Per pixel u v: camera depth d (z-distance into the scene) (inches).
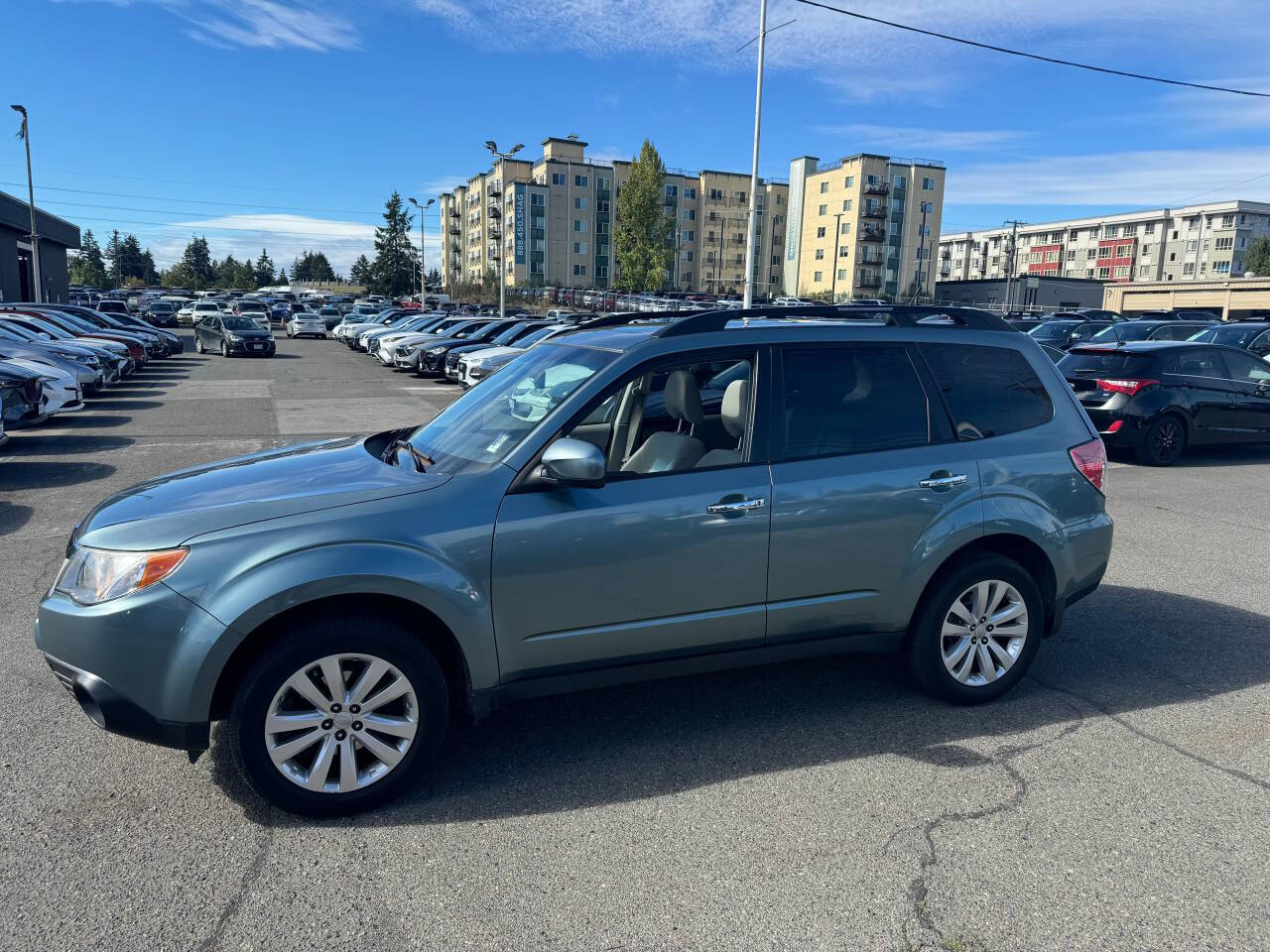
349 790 116.6
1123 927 96.4
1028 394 157.8
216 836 112.4
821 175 3713.1
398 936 94.1
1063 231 4638.3
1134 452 420.5
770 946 93.0
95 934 93.5
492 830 114.6
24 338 686.5
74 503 306.5
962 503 145.5
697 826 115.7
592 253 3841.0
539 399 135.5
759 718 148.4
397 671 116.6
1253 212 3900.1
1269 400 427.5
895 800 122.6
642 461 138.5
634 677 131.1
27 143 1585.9
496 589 119.1
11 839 111.0
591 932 95.0
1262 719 149.5
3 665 165.9
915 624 148.4
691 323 137.6
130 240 5561.0
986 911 99.0
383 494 119.1
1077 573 157.8
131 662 108.6
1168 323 695.7
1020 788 125.9
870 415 144.6
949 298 3435.0
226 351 1209.4
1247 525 292.4
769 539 133.2
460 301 3346.5
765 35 1041.5
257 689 110.6
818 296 3681.1
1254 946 93.4
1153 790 125.7
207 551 110.3
